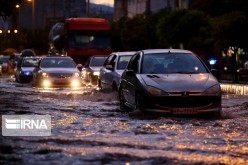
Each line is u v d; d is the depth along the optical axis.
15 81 82.19
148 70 32.50
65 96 45.59
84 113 32.03
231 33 95.69
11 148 19.66
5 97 44.97
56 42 102.81
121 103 35.47
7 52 185.00
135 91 31.09
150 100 29.58
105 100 41.47
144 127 25.62
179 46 151.38
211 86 30.02
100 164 16.94
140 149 19.66
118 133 23.56
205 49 127.50
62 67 64.19
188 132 24.16
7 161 17.41
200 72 32.59
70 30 82.31
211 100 29.67
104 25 83.31
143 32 191.38
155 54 33.84
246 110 34.03
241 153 19.33
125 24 198.12
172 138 22.34
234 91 54.97
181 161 17.61
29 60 81.31
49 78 60.31
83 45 82.31
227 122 27.91
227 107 36.28
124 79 34.66
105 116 30.50
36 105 37.19
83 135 22.83
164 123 27.19
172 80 30.47
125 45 196.50
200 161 17.70
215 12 161.88
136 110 31.02
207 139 22.23
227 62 113.19
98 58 70.75
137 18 195.75
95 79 66.12
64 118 29.09
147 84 30.20
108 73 47.50
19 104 37.91
